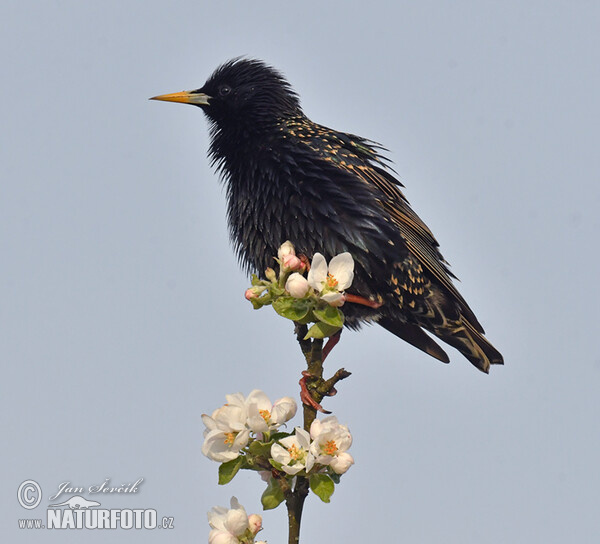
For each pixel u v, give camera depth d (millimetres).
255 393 6023
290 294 6512
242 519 5836
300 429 5891
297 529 5988
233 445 5926
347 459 5832
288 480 6152
